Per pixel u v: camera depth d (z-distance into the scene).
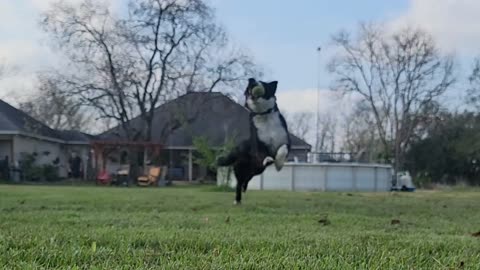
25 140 35.09
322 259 3.12
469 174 46.66
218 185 20.67
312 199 11.80
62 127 43.34
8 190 14.85
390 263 3.03
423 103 49.75
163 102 35.91
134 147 33.41
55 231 4.41
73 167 40.12
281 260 2.99
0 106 36.41
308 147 42.56
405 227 5.79
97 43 34.69
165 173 32.62
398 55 50.09
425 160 48.06
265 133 8.64
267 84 8.53
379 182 29.27
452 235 4.92
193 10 35.44
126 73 35.00
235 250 3.45
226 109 40.22
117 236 4.00
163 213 7.07
